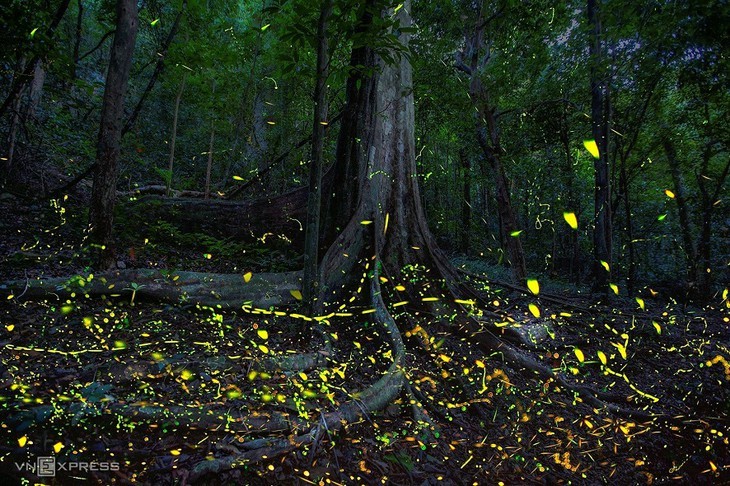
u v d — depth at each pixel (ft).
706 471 11.77
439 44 33.63
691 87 29.73
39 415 6.80
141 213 20.51
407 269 16.57
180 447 7.14
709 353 17.95
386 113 18.20
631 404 14.01
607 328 18.60
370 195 17.01
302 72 10.91
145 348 9.76
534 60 33.53
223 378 9.20
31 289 11.18
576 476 10.26
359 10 10.26
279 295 14.07
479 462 9.60
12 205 17.97
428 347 13.93
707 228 33.45
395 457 8.64
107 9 22.58
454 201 51.80
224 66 27.45
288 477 7.27
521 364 14.38
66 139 24.79
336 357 11.98
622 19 25.53
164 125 37.68
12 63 16.94
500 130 39.04
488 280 21.68
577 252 40.75
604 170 28.43
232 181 33.78
